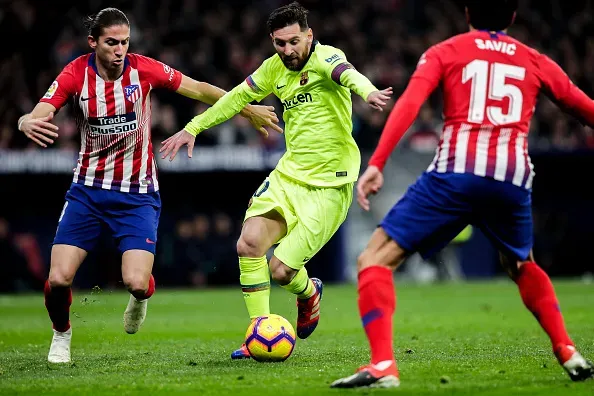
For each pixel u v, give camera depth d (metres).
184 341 22.56
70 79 17.67
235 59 55.97
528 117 13.55
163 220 53.12
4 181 50.34
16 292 49.97
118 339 23.27
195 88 18.95
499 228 13.72
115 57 17.36
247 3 62.09
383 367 13.14
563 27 65.31
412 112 13.01
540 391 12.96
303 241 18.64
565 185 56.16
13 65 53.78
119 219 18.09
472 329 24.80
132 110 17.98
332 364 16.70
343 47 58.47
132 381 14.60
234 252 52.50
